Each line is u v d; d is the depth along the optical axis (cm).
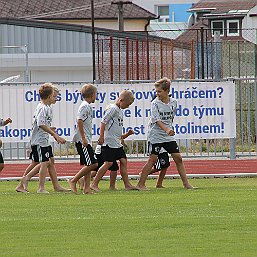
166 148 4806
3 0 16525
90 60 11950
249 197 4312
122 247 2977
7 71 11694
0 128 6219
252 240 3084
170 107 4816
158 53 9650
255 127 6844
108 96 6184
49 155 4716
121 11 13000
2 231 3319
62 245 3031
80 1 16225
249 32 13112
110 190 4778
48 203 4162
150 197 4366
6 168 6219
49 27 12044
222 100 6303
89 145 4612
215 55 8012
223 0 14562
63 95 6188
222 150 6581
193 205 4016
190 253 2861
